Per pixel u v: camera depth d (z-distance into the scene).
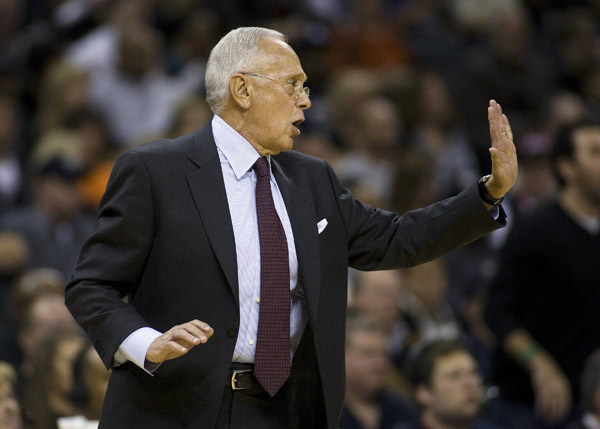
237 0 29.09
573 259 15.57
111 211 8.10
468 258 21.19
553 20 33.50
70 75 23.31
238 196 8.34
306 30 28.02
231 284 7.99
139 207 8.05
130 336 7.66
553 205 15.81
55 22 26.59
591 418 14.70
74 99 23.23
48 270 19.62
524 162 24.06
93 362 12.85
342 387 8.41
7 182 22.38
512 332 15.63
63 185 20.16
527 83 28.89
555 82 30.86
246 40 8.47
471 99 28.11
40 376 13.27
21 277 18.12
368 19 29.09
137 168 8.13
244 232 8.21
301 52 27.67
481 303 18.55
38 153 22.17
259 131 8.39
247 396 8.13
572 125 15.88
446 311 19.36
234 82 8.38
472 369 14.41
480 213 8.59
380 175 23.36
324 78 27.58
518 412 15.84
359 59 28.38
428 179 21.27
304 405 8.40
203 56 27.48
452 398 14.25
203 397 7.92
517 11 31.83
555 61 31.72
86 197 21.84
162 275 8.05
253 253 8.19
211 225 8.09
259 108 8.35
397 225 8.87
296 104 8.43
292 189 8.55
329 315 8.38
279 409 8.26
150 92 24.75
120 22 26.41
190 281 8.03
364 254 8.87
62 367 13.13
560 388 15.32
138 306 8.15
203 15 27.95
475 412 14.40
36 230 19.89
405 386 16.75
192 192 8.16
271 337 8.07
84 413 12.98
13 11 26.12
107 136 23.53
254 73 8.35
